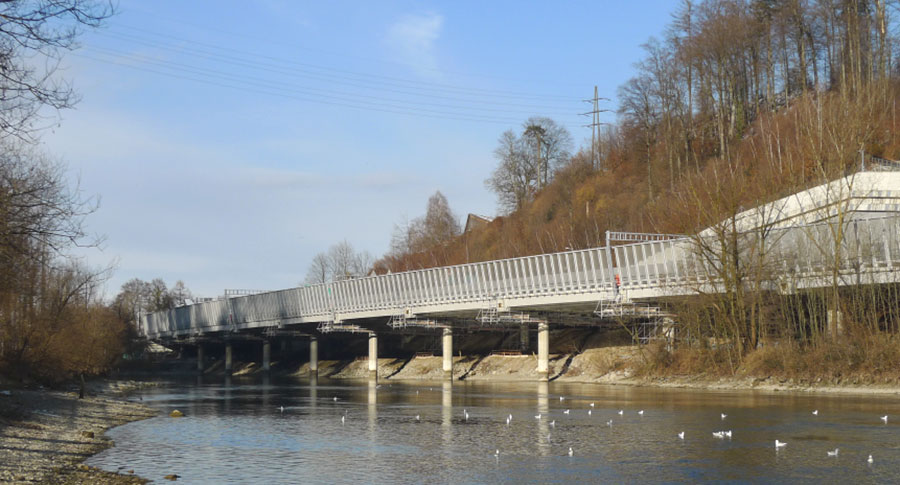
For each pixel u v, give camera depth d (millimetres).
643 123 187500
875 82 142375
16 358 85188
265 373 193000
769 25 170000
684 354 102000
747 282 96562
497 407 73812
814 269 90688
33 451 44000
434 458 43312
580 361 124625
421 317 137750
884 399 73438
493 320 123312
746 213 99188
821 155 103812
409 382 133125
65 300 94125
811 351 88812
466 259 193875
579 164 199250
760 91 184750
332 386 121000
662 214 138375
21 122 27391
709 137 176250
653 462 41188
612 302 108250
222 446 48250
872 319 86125
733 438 49156
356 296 147250
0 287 50281
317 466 41031
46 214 34594
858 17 158000
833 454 42500
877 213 96500
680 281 101750
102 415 66375
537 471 39188
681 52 177375
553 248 166750
